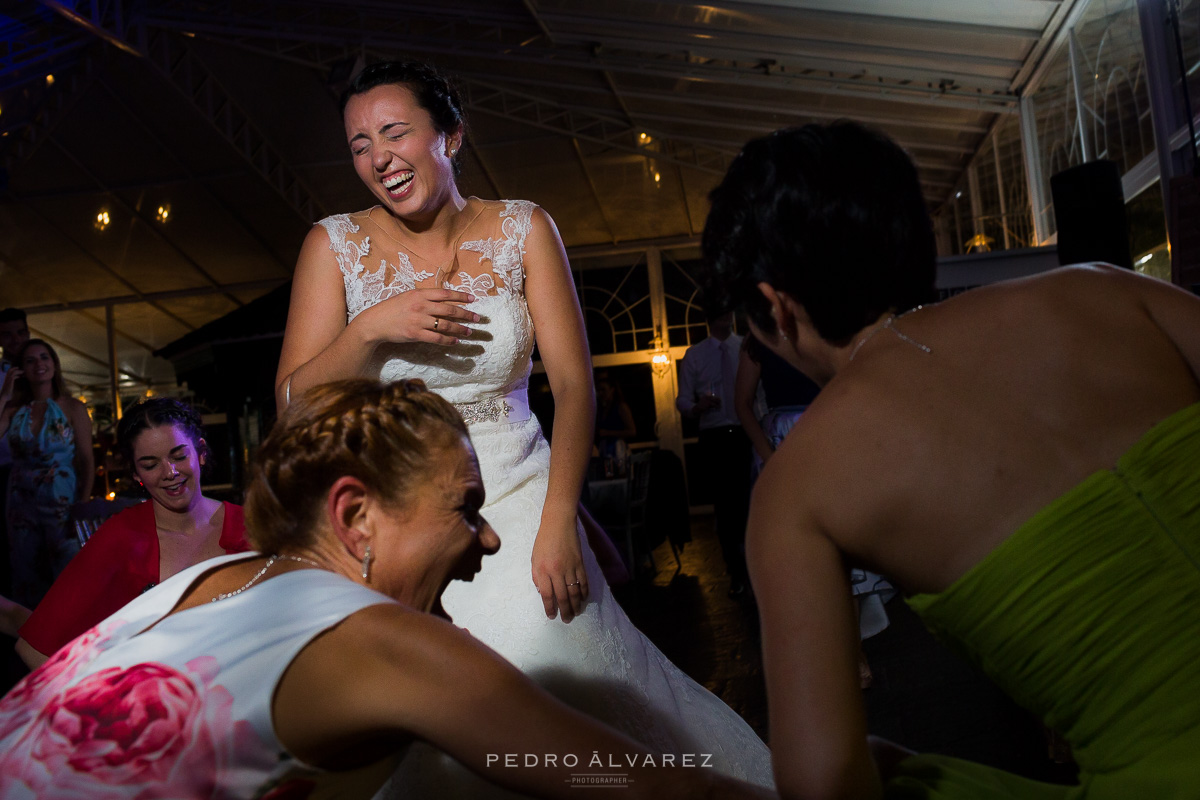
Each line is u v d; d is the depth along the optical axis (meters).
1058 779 2.23
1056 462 0.90
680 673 1.86
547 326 1.88
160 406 2.27
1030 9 6.67
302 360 1.83
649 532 7.50
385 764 1.02
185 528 2.29
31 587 4.53
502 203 1.91
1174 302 0.98
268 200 10.62
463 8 8.14
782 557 0.93
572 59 8.40
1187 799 0.79
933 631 0.97
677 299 12.41
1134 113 5.93
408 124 1.76
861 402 0.94
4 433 4.42
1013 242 8.55
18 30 8.10
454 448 1.08
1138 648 0.85
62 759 0.86
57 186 10.09
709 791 0.92
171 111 9.20
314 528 1.06
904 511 0.91
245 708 0.88
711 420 5.54
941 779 1.01
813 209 0.98
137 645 0.94
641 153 10.22
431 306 1.62
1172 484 0.88
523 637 1.63
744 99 8.84
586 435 1.81
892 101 8.47
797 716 0.88
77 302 12.24
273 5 8.35
